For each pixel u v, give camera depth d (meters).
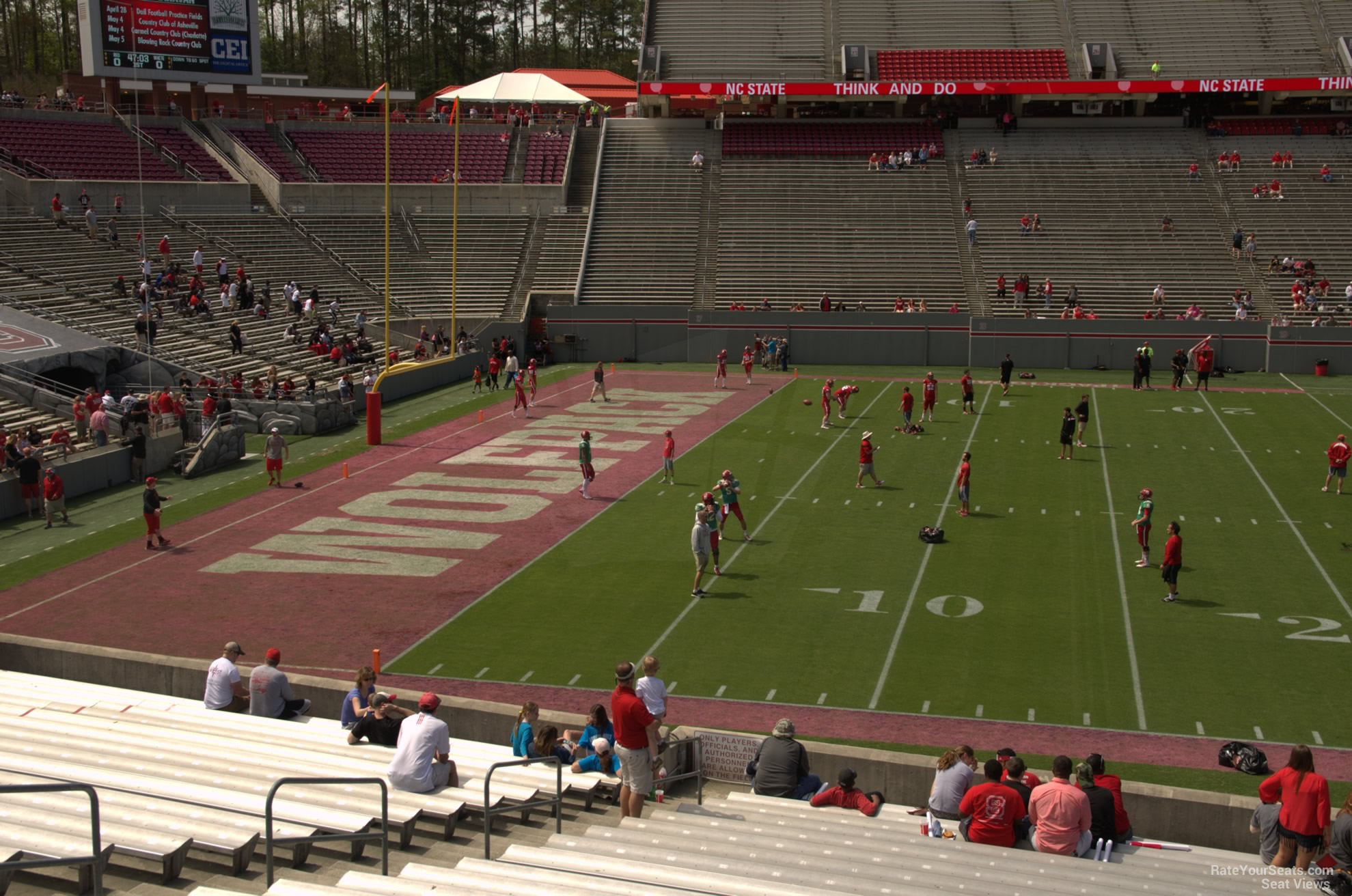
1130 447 35.59
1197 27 66.88
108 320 41.78
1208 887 10.05
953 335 52.91
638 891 9.03
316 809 10.66
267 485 32.09
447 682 18.81
